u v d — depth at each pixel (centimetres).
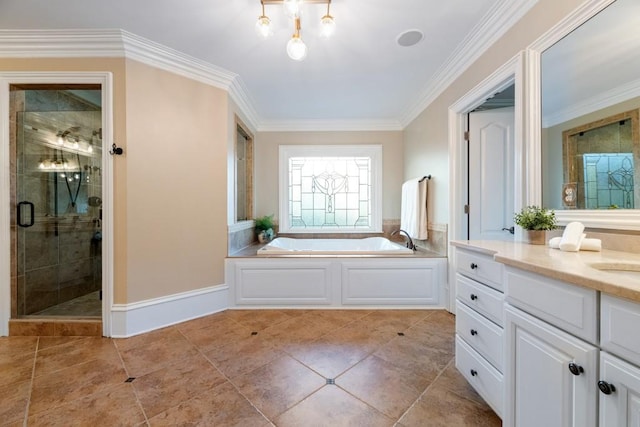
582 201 128
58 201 258
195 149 243
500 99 243
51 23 184
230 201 273
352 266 261
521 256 104
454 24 184
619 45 113
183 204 236
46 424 121
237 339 201
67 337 204
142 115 214
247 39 203
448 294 254
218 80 253
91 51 203
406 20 180
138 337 205
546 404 86
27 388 146
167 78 226
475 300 134
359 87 281
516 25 165
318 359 174
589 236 125
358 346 191
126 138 206
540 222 135
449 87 249
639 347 62
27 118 226
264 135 388
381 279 262
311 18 177
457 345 150
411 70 245
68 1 164
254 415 127
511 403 102
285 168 387
